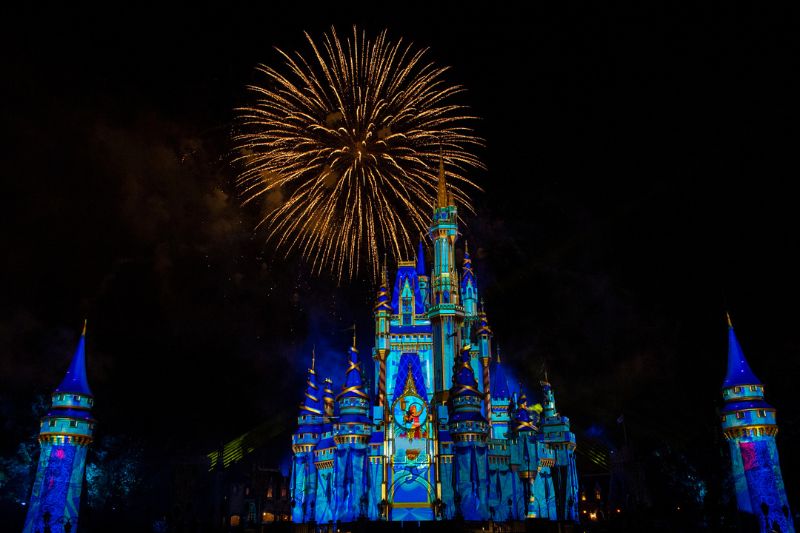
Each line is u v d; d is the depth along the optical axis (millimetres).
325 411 109500
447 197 107750
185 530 73438
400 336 100000
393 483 89750
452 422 90062
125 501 106375
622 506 112188
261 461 126312
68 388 74000
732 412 71750
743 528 64312
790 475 83125
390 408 93750
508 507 90375
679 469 110062
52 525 68438
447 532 70562
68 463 71312
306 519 96938
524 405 100938
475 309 105625
